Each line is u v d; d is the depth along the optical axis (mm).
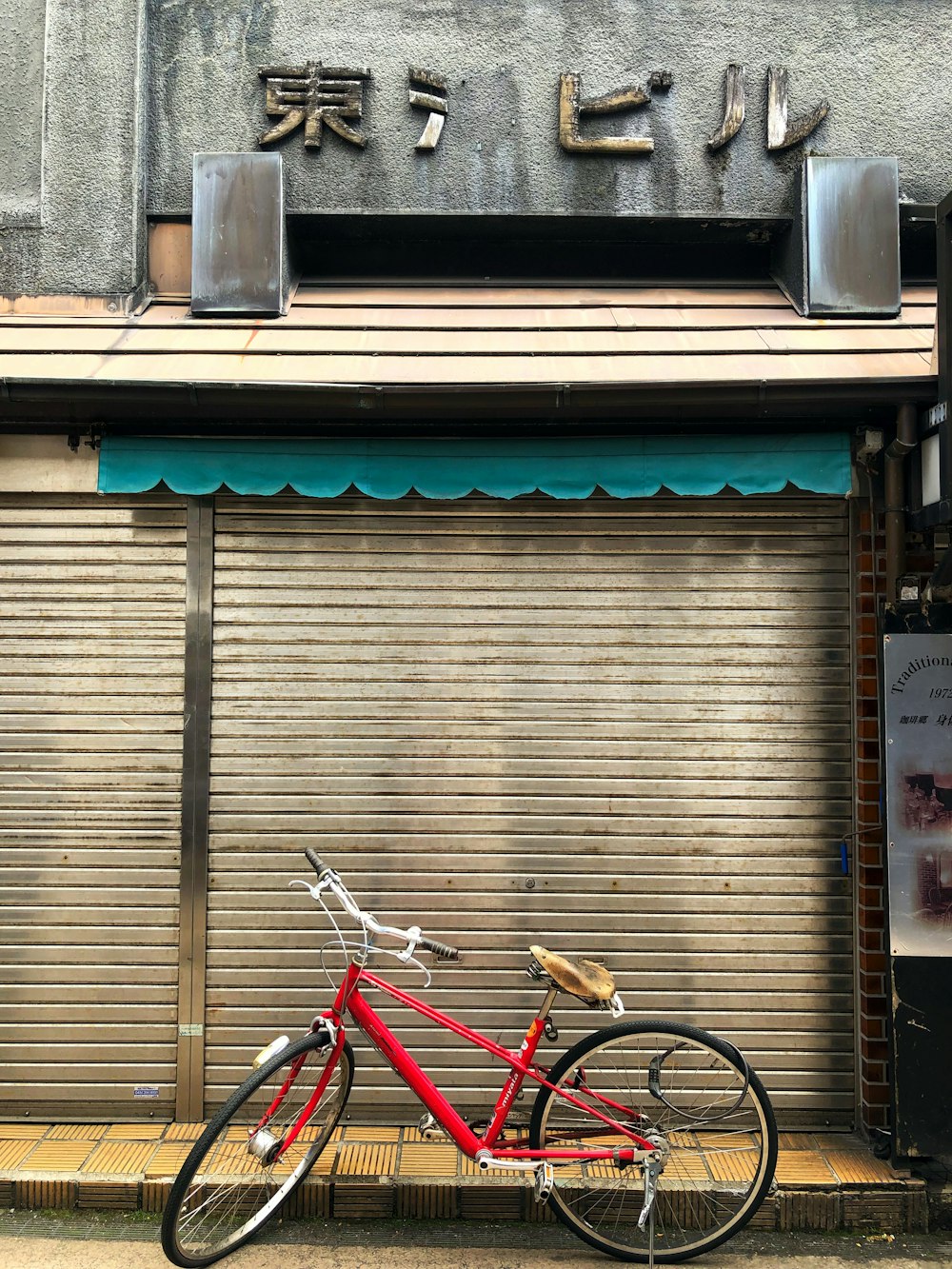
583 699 4699
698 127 5230
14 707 4672
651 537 4742
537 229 5266
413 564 4738
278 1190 4000
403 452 4551
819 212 5000
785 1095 4543
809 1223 4059
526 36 5227
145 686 4680
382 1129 4473
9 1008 4570
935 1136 4141
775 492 4656
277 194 4977
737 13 5266
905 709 4320
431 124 5141
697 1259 3844
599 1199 4051
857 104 5254
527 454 4551
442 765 4668
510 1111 4129
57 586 4707
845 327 4871
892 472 4488
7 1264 3691
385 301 5121
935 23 5297
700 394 4199
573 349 4555
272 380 4242
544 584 4738
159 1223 3977
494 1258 3828
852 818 4637
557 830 4648
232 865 4625
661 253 5414
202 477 4539
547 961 3807
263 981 4586
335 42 5207
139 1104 4562
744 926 4605
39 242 5039
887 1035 4285
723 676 4699
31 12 5160
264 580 4715
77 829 4633
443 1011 4574
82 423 4547
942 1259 3869
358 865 4629
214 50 5199
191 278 5012
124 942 4598
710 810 4652
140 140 5102
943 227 4012
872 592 4602
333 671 4695
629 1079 4512
